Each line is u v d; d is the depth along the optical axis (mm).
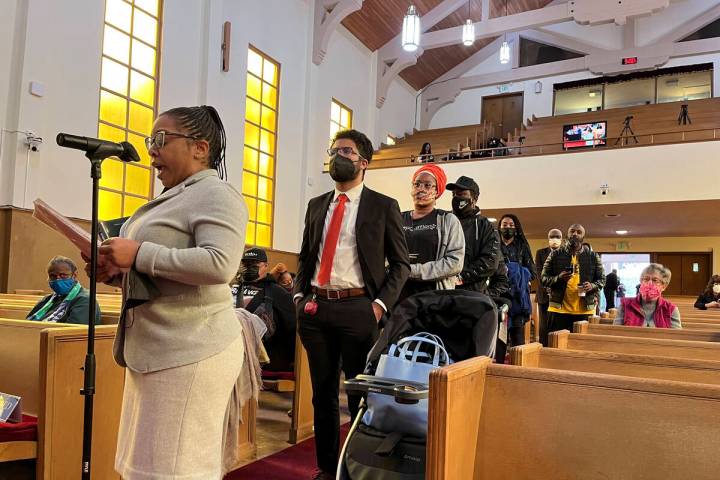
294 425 3385
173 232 1367
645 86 14984
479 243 3088
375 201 2471
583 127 10266
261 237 10445
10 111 6469
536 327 9422
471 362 1415
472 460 1410
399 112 15844
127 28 7863
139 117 8008
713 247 13992
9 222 6391
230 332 1415
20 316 3639
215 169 1535
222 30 9359
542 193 10219
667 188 9328
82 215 7125
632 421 1295
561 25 15438
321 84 12156
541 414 1395
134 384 1373
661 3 11703
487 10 13320
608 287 8914
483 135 13461
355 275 2387
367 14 12930
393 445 1734
